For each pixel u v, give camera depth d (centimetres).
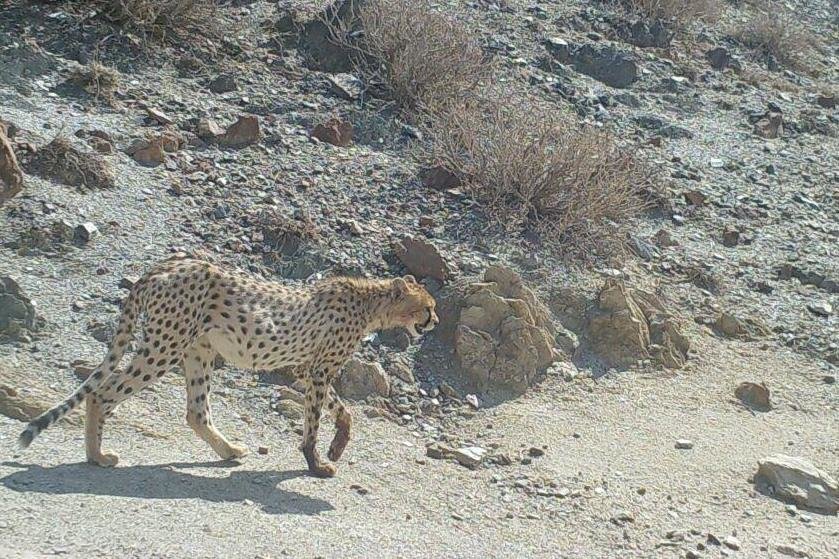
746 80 4169
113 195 2462
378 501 1719
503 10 4034
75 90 2820
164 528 1453
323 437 1950
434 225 2638
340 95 3134
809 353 2548
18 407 1822
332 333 1794
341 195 2678
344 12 3428
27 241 2266
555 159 2739
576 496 1841
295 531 1518
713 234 2984
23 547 1338
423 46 3166
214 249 2377
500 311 2305
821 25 5262
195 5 3228
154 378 1678
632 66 3825
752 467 2022
